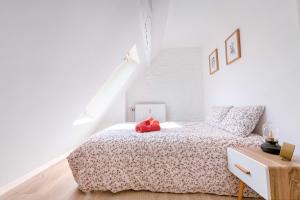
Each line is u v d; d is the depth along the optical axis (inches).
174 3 87.6
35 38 33.0
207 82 137.2
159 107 149.4
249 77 73.9
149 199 59.0
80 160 63.9
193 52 152.7
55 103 56.3
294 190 37.6
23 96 40.5
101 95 123.0
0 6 24.0
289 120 52.7
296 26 48.8
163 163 62.1
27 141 56.1
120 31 66.7
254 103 71.0
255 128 70.9
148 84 154.8
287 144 42.6
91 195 62.8
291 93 51.6
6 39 27.9
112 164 63.2
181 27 115.2
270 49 60.0
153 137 66.1
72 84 58.7
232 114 75.0
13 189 67.7
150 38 105.0
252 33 70.2
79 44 47.7
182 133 71.3
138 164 62.8
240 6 78.7
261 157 44.9
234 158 53.3
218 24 106.7
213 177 60.0
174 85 154.3
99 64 69.1
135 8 62.9
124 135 70.4
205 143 61.3
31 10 28.4
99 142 64.9
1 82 32.6
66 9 34.8
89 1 39.4
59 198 61.4
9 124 42.5
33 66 37.4
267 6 60.6
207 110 138.7
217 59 111.6
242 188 54.1
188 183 61.0
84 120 102.4
